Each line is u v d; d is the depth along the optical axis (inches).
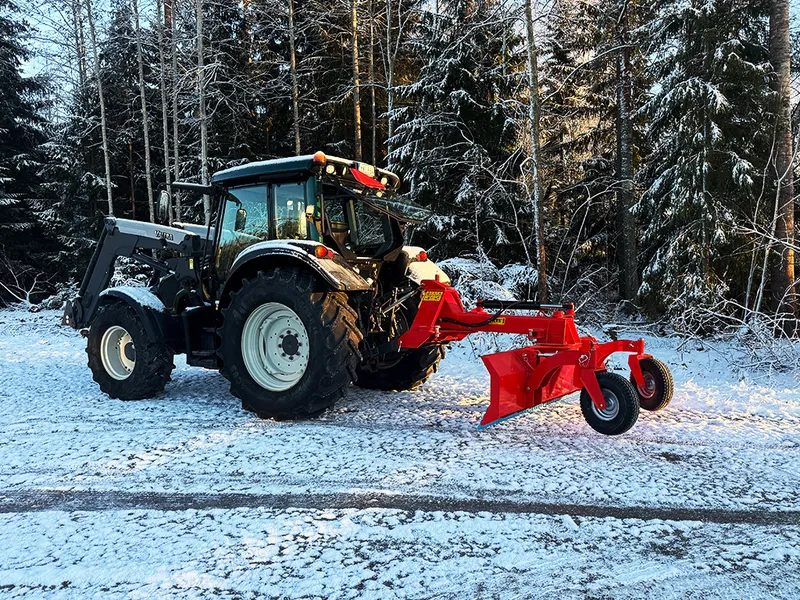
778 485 125.9
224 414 192.1
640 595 83.7
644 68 546.6
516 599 82.5
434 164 498.6
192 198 767.1
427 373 227.1
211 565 92.1
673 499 118.5
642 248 561.3
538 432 166.7
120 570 91.0
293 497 120.5
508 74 509.7
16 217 865.5
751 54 416.5
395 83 743.7
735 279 432.8
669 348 338.6
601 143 658.2
